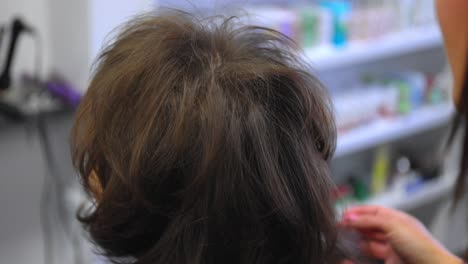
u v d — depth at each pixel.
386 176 2.29
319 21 1.73
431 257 0.83
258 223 0.58
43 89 1.42
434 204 2.48
